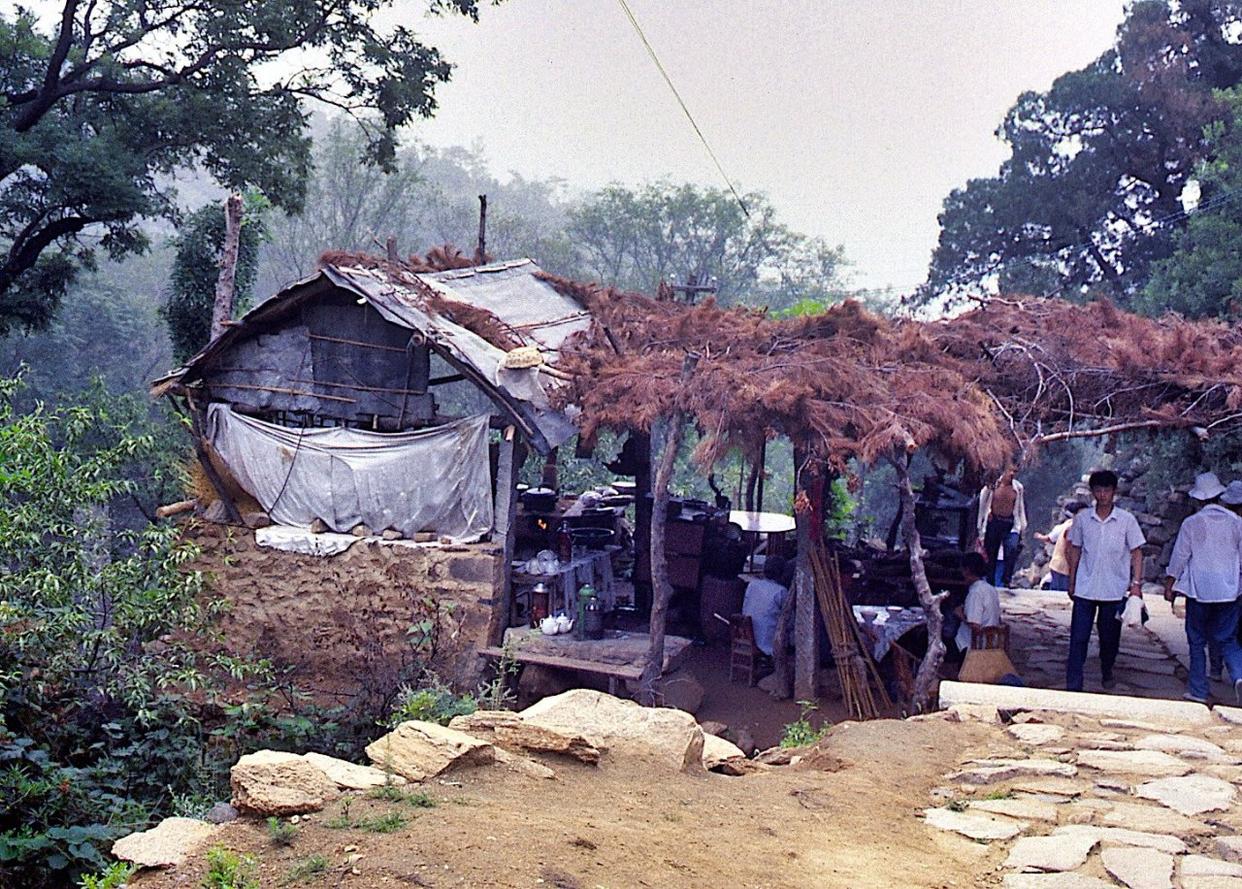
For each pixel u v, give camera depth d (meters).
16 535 8.08
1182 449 16.36
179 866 3.40
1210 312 22.23
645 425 10.37
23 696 8.27
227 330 13.10
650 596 14.06
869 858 4.04
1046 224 33.28
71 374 38.34
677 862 3.61
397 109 21.53
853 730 6.55
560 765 4.93
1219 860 4.16
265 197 22.89
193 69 19.84
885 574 13.63
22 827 6.69
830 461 9.71
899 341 11.93
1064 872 4.00
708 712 11.06
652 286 47.69
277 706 11.54
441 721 7.51
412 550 12.12
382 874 3.17
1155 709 7.05
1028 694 7.43
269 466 12.99
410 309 12.25
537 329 14.37
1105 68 33.09
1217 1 31.09
